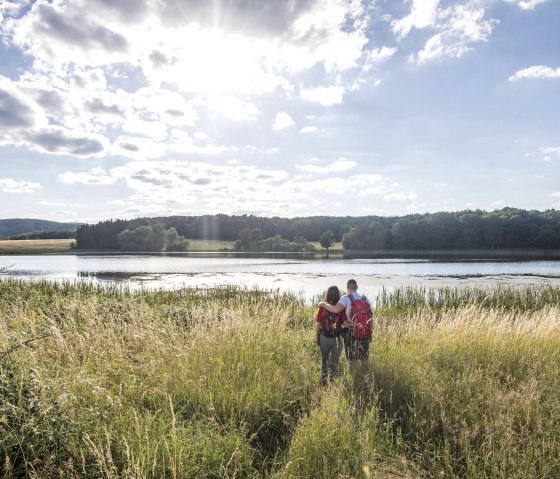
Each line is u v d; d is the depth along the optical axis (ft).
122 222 476.54
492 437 14.25
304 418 15.37
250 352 21.20
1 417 12.05
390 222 481.46
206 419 15.42
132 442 12.76
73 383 15.90
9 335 19.44
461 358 22.24
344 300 21.97
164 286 100.89
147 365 19.57
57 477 11.43
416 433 15.19
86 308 28.04
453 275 132.16
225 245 512.22
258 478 12.79
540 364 20.88
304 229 565.12
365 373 20.04
